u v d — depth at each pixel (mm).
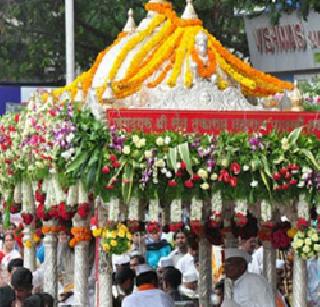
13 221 18641
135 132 12195
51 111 12414
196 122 12312
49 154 12375
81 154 12102
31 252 16375
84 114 12305
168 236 21500
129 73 13125
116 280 14664
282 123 12453
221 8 26328
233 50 27672
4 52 28031
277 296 14664
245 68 13789
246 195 12438
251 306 13453
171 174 12180
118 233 12305
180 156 12094
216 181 12352
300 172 12391
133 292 13930
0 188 15625
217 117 12352
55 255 14977
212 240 14625
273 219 13461
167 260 18109
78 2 26859
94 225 12719
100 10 26812
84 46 27516
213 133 12320
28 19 27922
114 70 13523
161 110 12273
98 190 12227
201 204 12398
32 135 13336
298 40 25609
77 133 12133
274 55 26219
